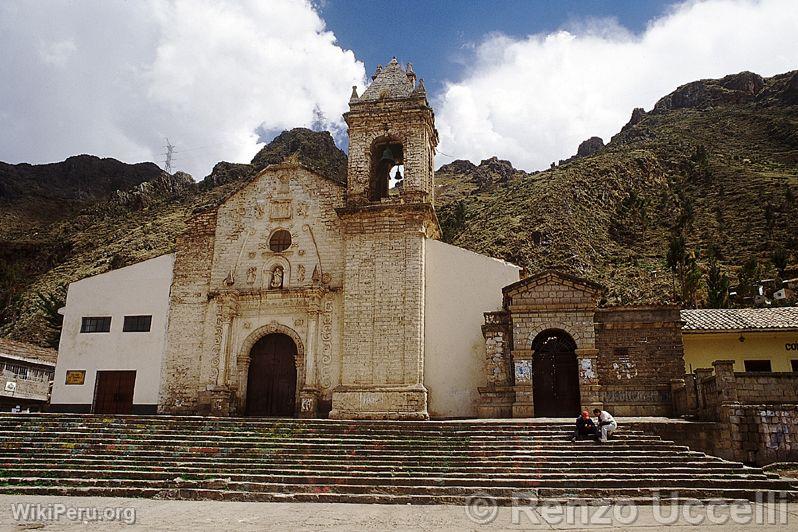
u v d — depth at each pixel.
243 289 33.66
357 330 31.19
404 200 32.97
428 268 32.91
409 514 14.05
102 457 20.77
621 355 28.56
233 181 135.25
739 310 34.75
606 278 77.00
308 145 147.25
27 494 17.20
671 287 70.50
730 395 21.91
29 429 24.34
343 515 13.86
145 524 12.61
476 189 143.38
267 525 12.50
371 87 35.78
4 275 97.50
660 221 100.44
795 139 123.81
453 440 21.44
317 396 31.17
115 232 113.06
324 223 34.28
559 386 29.19
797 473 19.02
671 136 139.75
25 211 158.00
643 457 18.92
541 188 105.38
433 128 36.44
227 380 32.19
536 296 29.22
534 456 19.39
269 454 20.59
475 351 31.47
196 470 18.98
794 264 73.12
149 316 34.59
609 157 122.69
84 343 34.56
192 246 35.41
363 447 20.97
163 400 32.91
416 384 29.89
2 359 43.19
